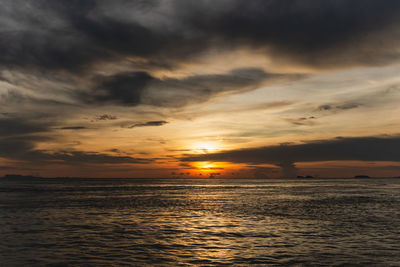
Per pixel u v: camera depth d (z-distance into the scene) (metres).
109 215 42.97
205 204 60.25
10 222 36.28
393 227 32.16
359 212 45.81
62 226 33.31
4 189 135.50
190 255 21.08
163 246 23.61
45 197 81.75
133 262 19.47
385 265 18.86
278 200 70.44
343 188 144.75
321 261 19.61
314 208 51.94
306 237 26.89
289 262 19.39
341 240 25.62
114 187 167.50
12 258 20.31
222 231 29.92
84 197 82.12
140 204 60.69
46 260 19.88
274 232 29.33
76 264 19.03
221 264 19.02
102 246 23.69
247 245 23.89
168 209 50.81
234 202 65.00
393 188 143.38
